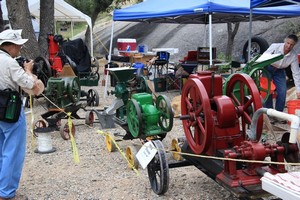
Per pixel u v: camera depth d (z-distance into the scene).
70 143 6.39
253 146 3.27
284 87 7.09
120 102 6.17
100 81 13.82
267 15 10.87
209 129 3.53
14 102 3.92
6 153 4.04
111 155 5.73
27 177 4.95
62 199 4.29
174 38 21.09
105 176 4.92
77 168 5.23
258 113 3.21
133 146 5.47
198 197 4.19
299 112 4.88
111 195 4.35
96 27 31.20
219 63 10.62
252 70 6.73
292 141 2.81
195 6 9.05
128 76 6.20
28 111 8.83
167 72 11.62
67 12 20.23
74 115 7.35
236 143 3.71
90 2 24.47
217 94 3.81
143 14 10.08
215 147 3.68
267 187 2.87
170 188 4.46
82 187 4.60
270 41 16.67
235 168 3.33
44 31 12.82
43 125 6.82
